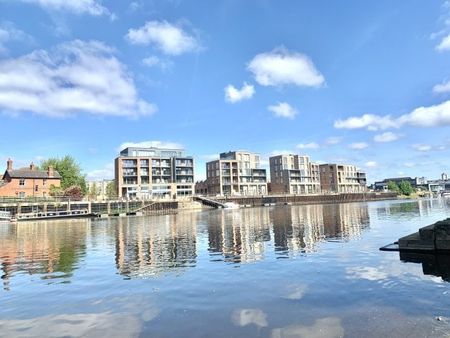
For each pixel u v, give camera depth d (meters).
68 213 87.69
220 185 160.50
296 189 184.38
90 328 9.96
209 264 18.53
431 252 18.97
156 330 9.59
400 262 16.86
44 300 12.87
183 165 148.38
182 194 147.00
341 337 8.64
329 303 11.20
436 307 10.38
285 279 14.55
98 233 40.41
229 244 26.34
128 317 10.73
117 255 22.92
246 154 171.25
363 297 11.64
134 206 104.62
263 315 10.41
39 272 18.00
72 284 15.18
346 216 56.28
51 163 118.50
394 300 11.17
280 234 32.03
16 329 10.05
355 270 15.60
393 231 31.86
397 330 8.87
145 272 17.12
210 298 12.32
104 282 15.35
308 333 8.96
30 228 52.09
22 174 98.06
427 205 98.12
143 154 148.25
